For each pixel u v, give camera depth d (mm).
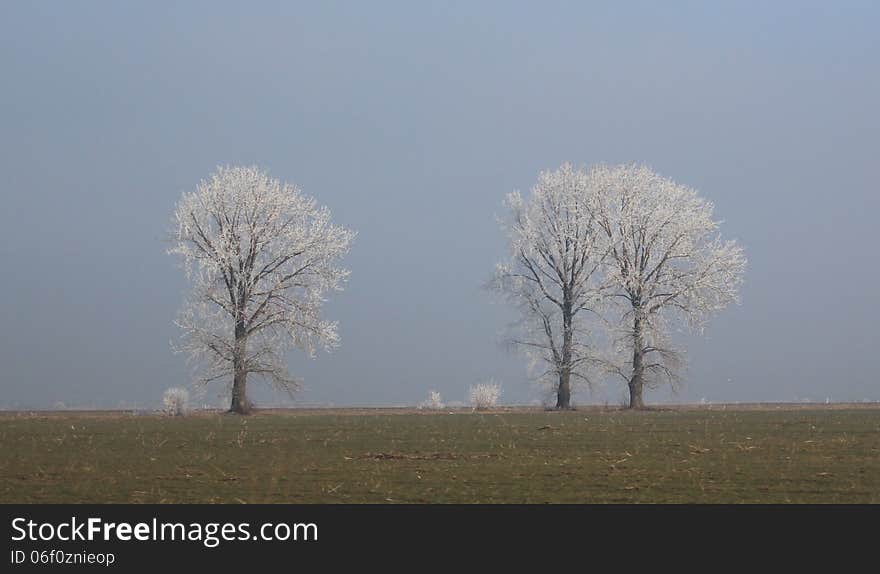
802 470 47562
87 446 61156
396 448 59438
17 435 69312
